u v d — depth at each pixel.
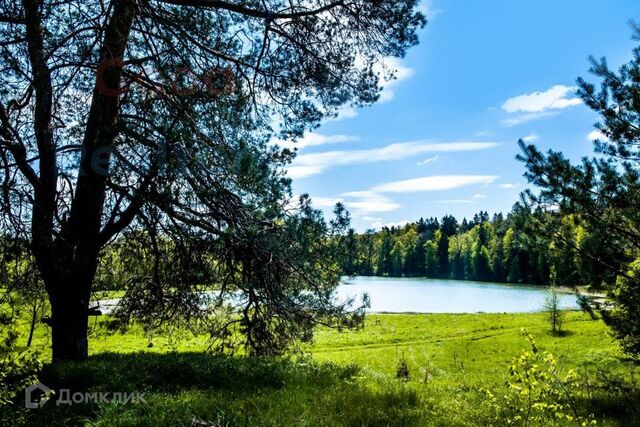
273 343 12.49
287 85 11.33
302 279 11.62
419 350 37.66
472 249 157.88
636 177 7.93
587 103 8.37
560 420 6.37
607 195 8.12
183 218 10.36
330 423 6.30
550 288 46.03
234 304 13.00
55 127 10.08
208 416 6.38
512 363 5.58
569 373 5.57
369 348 38.44
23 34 9.28
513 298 93.75
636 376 11.45
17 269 9.62
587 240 8.38
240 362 10.05
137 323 13.52
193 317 13.22
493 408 7.03
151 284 12.52
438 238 176.88
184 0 10.08
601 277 8.47
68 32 9.33
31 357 5.19
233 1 10.85
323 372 9.74
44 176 9.94
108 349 25.72
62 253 9.23
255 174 9.60
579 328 45.44
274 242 10.44
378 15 10.34
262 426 6.03
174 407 6.48
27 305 11.02
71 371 8.12
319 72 11.10
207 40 10.58
